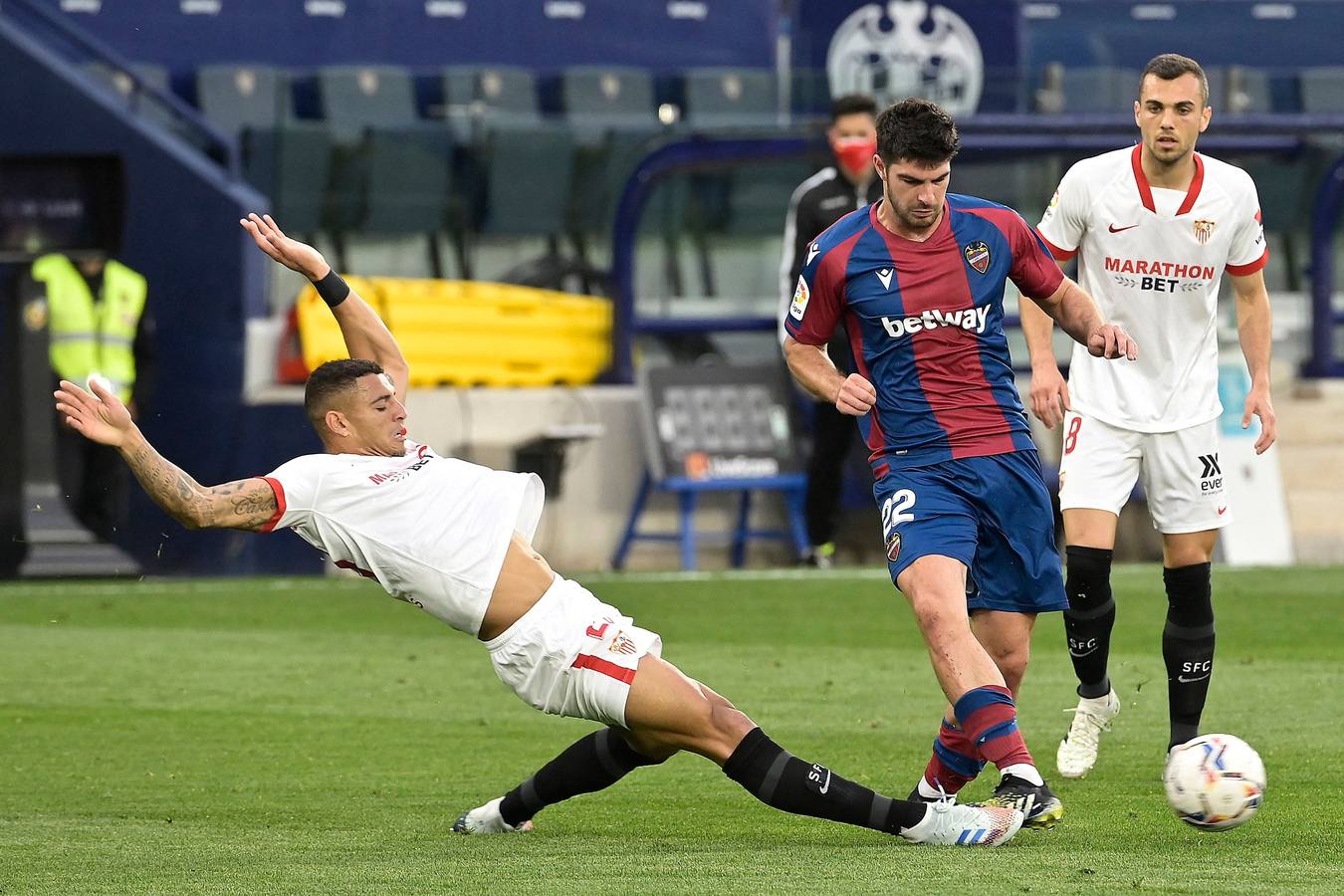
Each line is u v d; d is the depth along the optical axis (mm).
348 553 15180
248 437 47188
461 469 15508
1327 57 59906
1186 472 20016
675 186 53844
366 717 24672
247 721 24359
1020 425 16891
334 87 56719
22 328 45281
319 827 17094
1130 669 28922
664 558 48750
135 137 46812
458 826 16734
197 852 15688
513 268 55562
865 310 16797
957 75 54094
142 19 57531
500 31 60094
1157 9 59031
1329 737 21984
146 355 46281
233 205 47406
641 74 59562
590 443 48375
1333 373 51375
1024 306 19859
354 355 17281
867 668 29109
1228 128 49000
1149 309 19953
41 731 23578
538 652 15117
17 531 45281
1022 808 15523
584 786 16250
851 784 15484
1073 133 48906
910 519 16484
